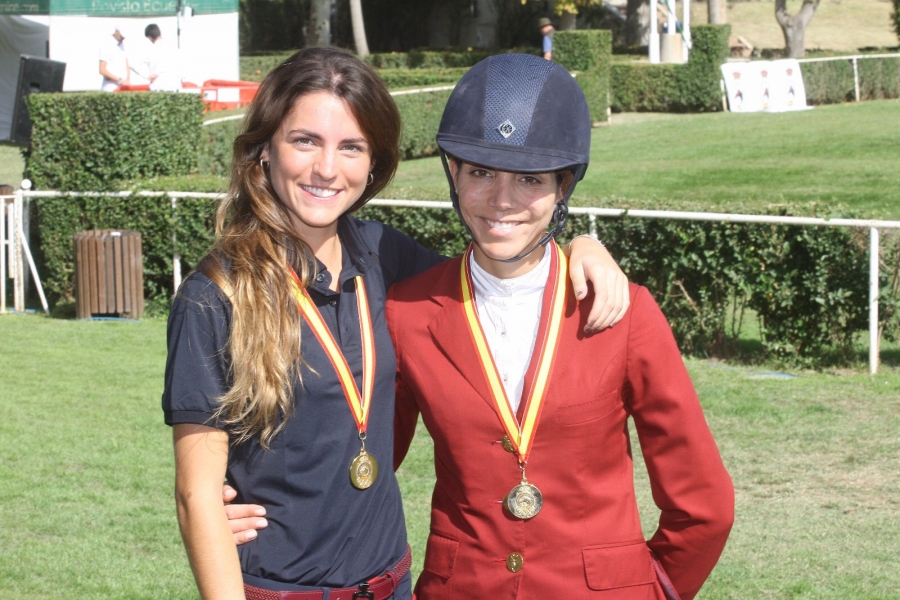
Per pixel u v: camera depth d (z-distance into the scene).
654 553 2.20
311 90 2.09
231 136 14.51
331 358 2.09
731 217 6.95
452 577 2.12
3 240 9.43
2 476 5.16
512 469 2.08
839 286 6.88
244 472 2.07
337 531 2.10
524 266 2.14
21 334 8.49
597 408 2.06
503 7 35.84
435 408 2.14
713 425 5.71
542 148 1.99
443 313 2.18
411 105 18.27
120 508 4.78
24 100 10.21
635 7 33.59
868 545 4.19
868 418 5.75
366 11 36.56
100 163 9.46
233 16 21.50
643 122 20.64
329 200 2.13
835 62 22.62
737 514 4.55
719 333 7.36
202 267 2.04
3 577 4.03
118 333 8.52
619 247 7.53
